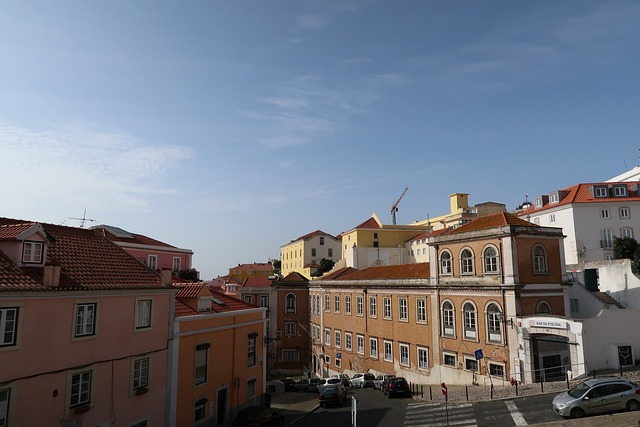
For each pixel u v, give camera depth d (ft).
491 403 89.66
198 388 86.28
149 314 76.95
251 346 107.34
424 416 88.17
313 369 200.54
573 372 97.86
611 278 133.90
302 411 108.99
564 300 113.91
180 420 80.89
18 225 65.62
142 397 73.82
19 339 56.59
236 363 99.76
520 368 104.22
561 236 115.44
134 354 72.95
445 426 77.51
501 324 109.91
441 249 130.31
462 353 120.78
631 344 98.84
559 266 115.03
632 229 178.91
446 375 125.59
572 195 190.80
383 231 290.76
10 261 61.36
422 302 137.49
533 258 111.65
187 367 83.76
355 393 130.31
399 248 285.02
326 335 191.42
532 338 103.50
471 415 83.05
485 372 113.29
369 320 162.61
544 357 104.99
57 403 60.64
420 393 116.37
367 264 278.46
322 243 359.25
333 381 135.44
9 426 54.65
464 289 121.08
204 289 92.79
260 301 215.10
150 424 74.90
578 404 69.62
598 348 97.55
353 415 59.77
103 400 67.21
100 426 66.33
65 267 68.69
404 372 142.82
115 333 70.08
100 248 82.28
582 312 128.77
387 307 153.89
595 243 179.63
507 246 109.91
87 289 65.05
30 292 57.62
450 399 101.35
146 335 75.56
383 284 155.33
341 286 181.57
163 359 78.74
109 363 68.64
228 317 97.81
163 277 80.33
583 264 146.72
